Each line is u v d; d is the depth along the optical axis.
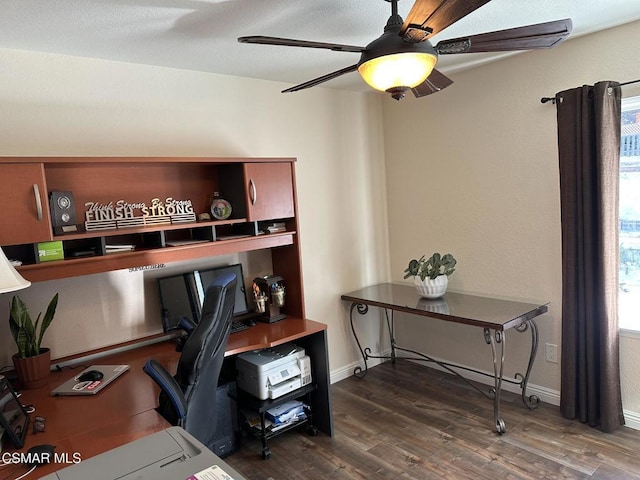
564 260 2.69
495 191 3.15
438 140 3.47
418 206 3.69
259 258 3.15
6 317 2.23
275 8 1.90
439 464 2.44
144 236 2.60
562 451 2.46
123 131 2.55
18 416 1.63
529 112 2.91
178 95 2.74
